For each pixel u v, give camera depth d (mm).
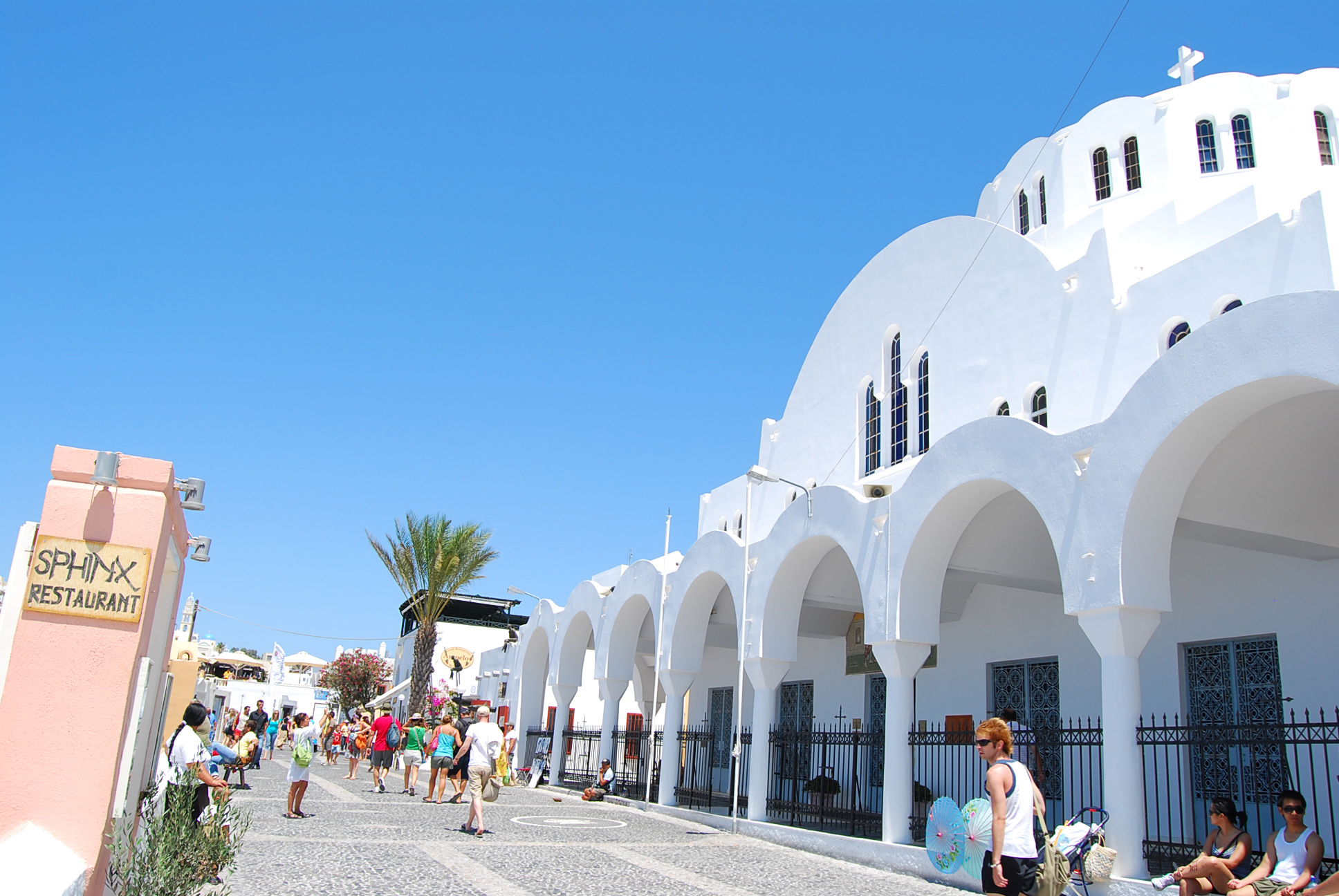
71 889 5344
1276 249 11555
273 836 12344
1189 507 10422
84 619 6031
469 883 9703
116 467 6203
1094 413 13844
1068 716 14891
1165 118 16422
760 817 15695
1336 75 16422
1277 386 8633
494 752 14164
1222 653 12867
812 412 21219
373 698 55281
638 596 21688
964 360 16750
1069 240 16766
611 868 11297
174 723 14531
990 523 13555
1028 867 6605
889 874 11969
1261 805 11992
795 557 15984
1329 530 10922
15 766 5766
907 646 12977
